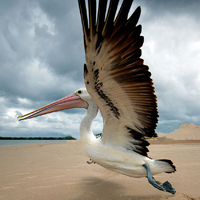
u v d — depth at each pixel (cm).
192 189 377
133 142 358
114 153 350
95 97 308
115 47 243
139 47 243
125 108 313
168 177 478
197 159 736
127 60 255
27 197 343
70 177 484
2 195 354
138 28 235
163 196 345
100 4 222
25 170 560
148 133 332
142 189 392
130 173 355
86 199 336
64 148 1289
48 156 852
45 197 344
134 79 270
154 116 302
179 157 796
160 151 1037
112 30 232
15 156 856
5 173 524
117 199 336
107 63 257
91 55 248
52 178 473
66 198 340
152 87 273
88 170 566
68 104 407
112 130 350
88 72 270
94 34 233
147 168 337
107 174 522
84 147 369
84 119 388
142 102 296
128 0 221
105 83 282
